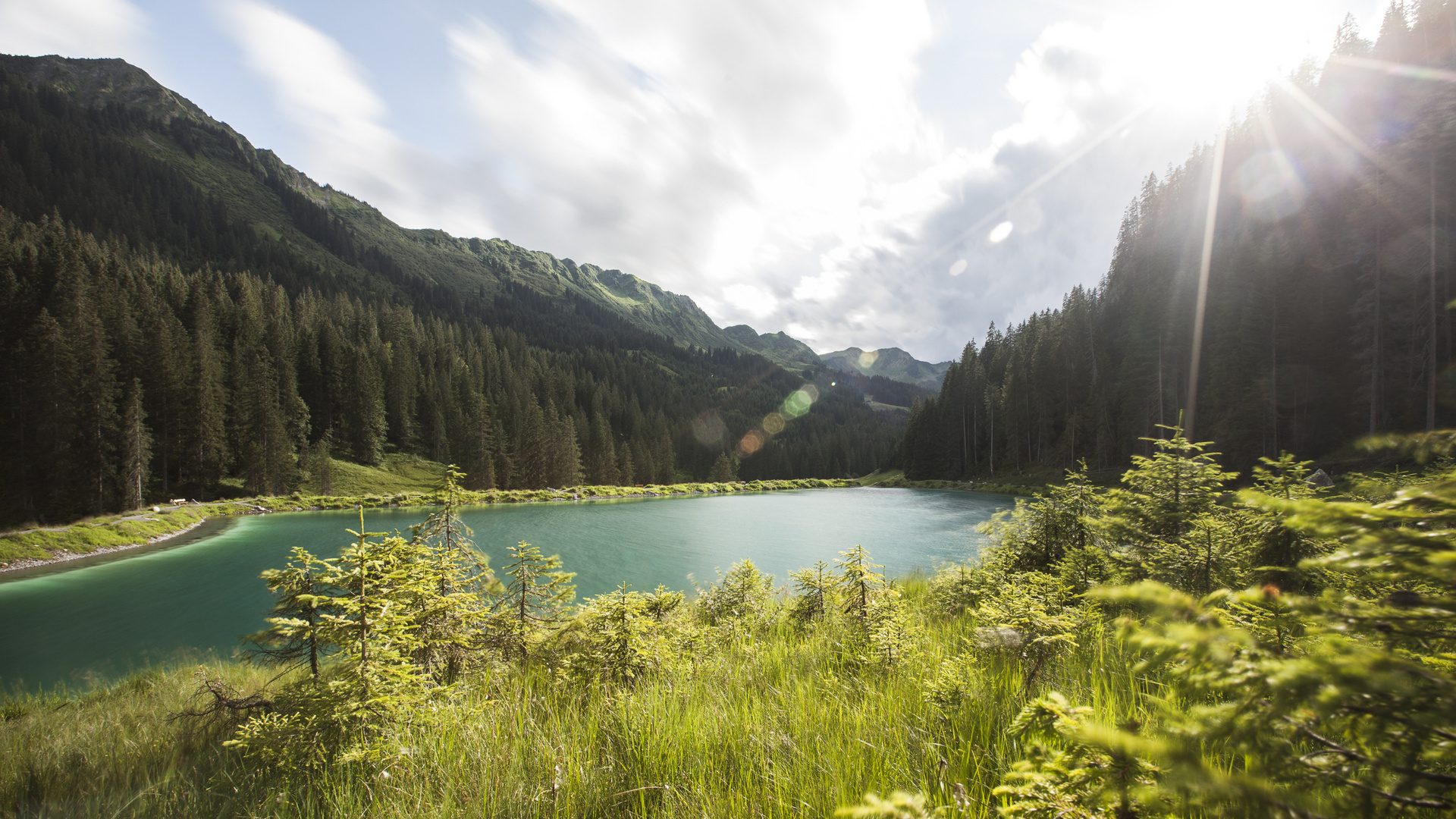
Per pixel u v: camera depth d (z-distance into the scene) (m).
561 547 29.09
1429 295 30.14
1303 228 43.31
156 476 50.06
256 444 54.72
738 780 3.08
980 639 4.56
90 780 4.78
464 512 47.06
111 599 19.34
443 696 4.59
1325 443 35.34
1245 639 1.01
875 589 6.82
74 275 54.50
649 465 92.31
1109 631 5.04
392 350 95.38
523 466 74.81
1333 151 50.41
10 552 25.39
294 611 4.45
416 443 81.56
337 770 3.60
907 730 3.32
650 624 5.50
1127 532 6.39
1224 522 5.56
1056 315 77.25
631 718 3.88
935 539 30.12
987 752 2.88
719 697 4.34
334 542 30.94
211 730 5.20
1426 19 45.12
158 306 64.31
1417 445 1.11
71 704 8.67
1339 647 1.01
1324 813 0.81
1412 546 1.04
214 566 24.62
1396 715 0.81
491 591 6.64
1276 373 37.56
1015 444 66.38
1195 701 2.78
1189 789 0.89
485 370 108.06
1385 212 33.22
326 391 74.94
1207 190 67.56
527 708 4.46
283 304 100.00
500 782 3.23
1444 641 1.00
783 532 34.00
